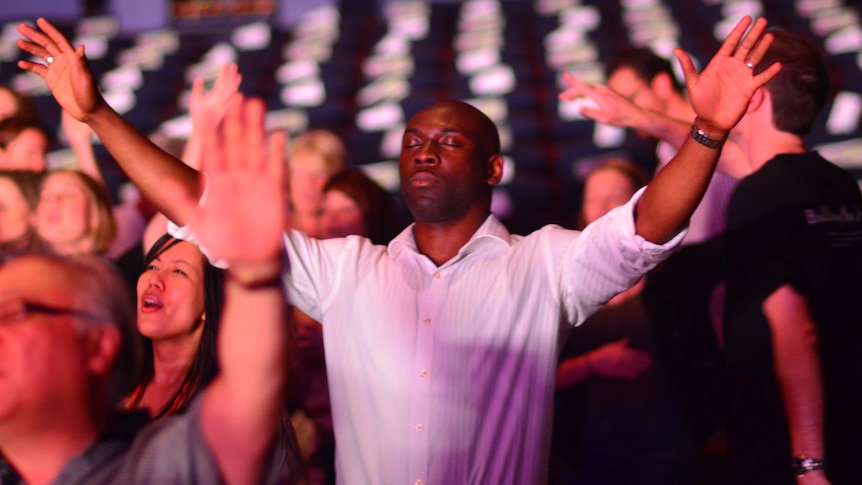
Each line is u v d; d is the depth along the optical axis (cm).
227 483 98
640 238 136
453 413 142
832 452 175
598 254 141
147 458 98
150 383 169
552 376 147
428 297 148
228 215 94
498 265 150
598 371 211
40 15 795
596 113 218
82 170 249
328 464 215
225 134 97
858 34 598
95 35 747
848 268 178
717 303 221
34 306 96
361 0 765
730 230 182
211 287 166
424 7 737
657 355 216
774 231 176
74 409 97
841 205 180
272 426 98
